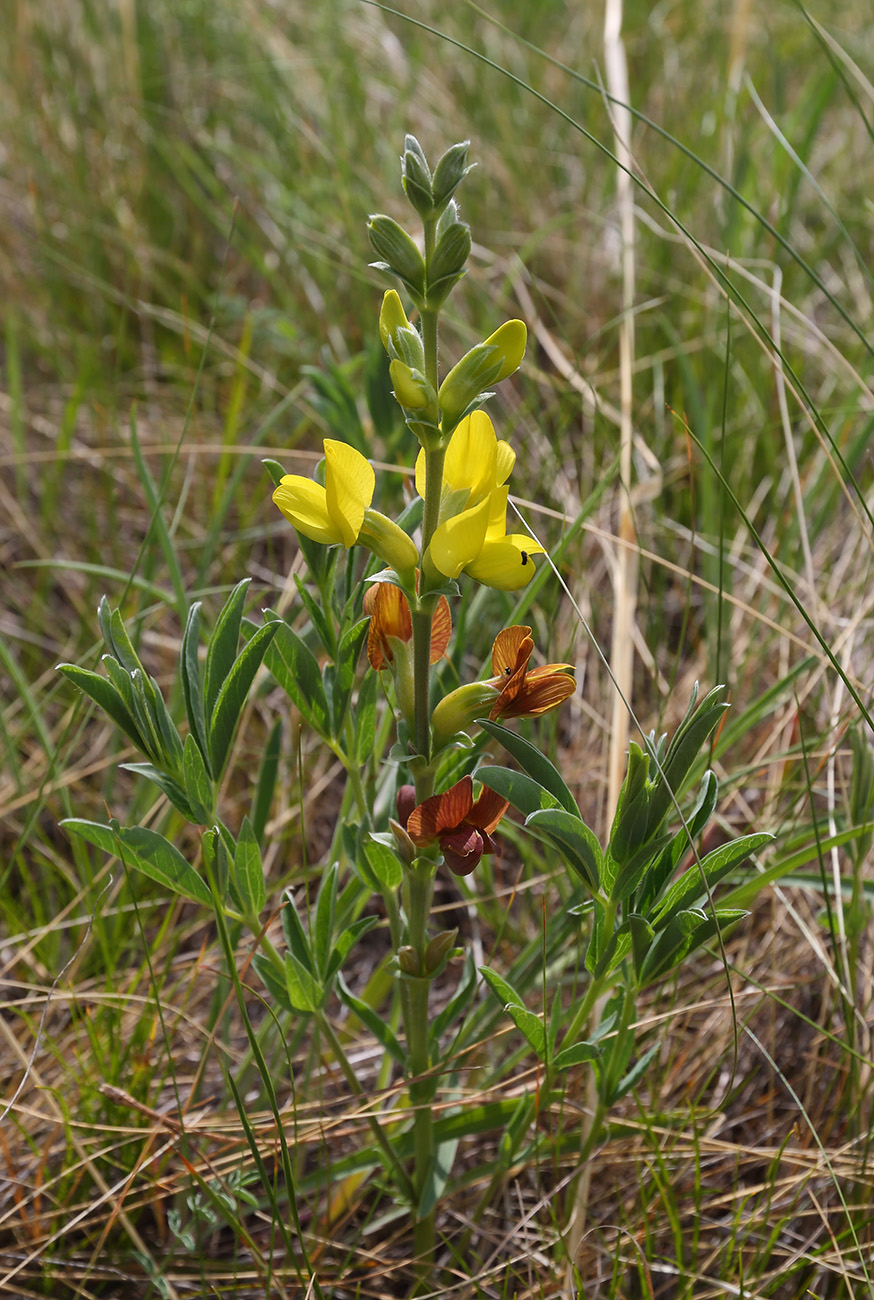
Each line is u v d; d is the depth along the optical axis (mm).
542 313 792
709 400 668
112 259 818
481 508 343
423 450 361
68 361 789
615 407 699
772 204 785
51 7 958
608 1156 467
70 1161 460
